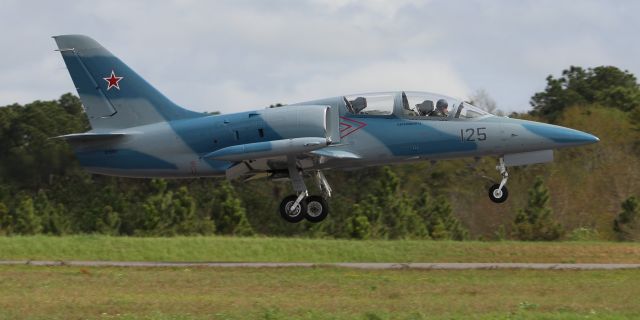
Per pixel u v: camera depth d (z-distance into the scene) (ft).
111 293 164.76
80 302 148.15
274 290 169.99
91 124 232.32
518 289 171.83
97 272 202.90
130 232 369.71
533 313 137.08
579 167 439.22
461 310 141.49
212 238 263.08
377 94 219.61
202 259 241.55
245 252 246.47
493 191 221.25
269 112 217.97
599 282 185.37
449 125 216.13
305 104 220.23
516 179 442.09
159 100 230.27
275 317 132.57
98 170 231.09
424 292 166.91
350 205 420.77
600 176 431.84
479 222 435.12
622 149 451.94
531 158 217.77
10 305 145.07
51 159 336.08
